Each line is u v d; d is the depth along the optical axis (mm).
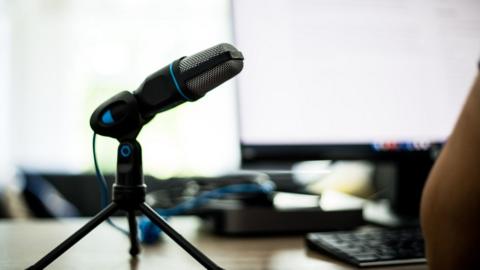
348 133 799
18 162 2166
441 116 829
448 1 848
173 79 528
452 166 484
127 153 547
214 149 1982
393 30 824
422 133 822
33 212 1212
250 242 710
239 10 786
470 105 485
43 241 706
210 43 2236
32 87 2203
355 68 809
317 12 805
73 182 1536
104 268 566
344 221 771
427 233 500
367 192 1051
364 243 634
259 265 584
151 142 1948
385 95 814
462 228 477
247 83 777
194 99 538
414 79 825
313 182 999
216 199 812
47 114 2203
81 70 2227
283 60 789
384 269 570
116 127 541
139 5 2234
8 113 2186
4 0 2201
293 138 782
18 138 2184
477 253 476
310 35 800
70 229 809
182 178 975
